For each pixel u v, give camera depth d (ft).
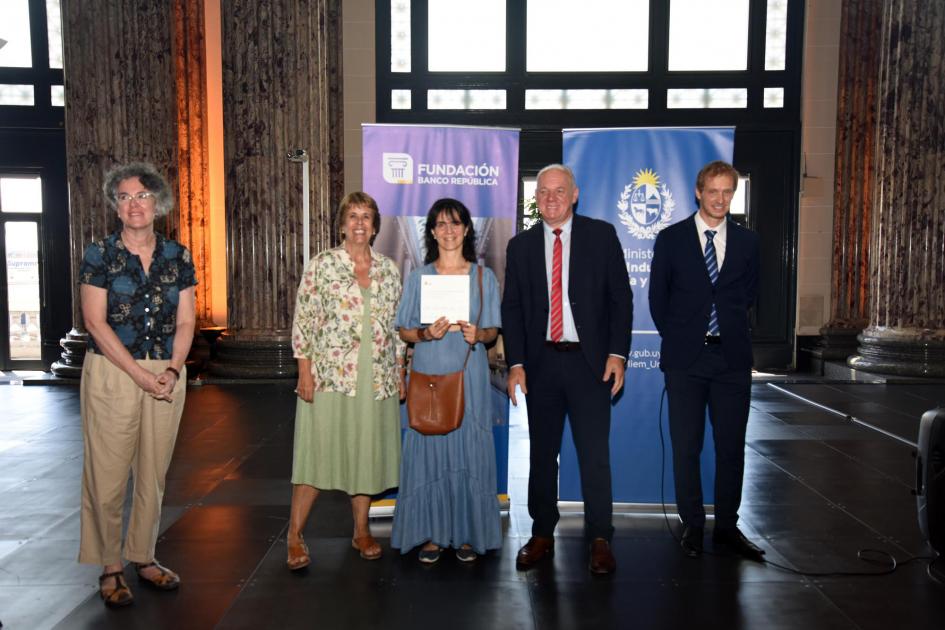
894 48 27.81
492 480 10.61
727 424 10.78
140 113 27.89
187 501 13.53
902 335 28.07
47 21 32.01
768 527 12.12
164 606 9.27
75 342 28.60
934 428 10.31
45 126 32.09
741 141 32.73
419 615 9.03
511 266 10.74
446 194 12.50
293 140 27.22
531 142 32.65
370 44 32.53
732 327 10.61
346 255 10.33
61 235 32.24
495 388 12.80
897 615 9.01
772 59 32.60
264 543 11.44
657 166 12.42
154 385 9.10
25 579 10.11
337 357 10.16
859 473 15.42
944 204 27.61
